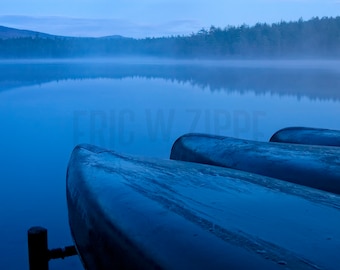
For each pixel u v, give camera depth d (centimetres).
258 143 328
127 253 156
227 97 2284
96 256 190
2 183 672
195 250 133
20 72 5678
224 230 144
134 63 9681
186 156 352
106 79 4028
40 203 580
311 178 249
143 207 175
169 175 222
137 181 212
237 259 124
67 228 510
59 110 1625
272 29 8956
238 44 9362
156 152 912
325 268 117
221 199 179
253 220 154
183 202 177
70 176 263
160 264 135
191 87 3031
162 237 147
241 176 224
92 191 214
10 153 893
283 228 146
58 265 444
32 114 1508
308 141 393
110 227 175
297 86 3262
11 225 505
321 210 167
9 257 424
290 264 119
